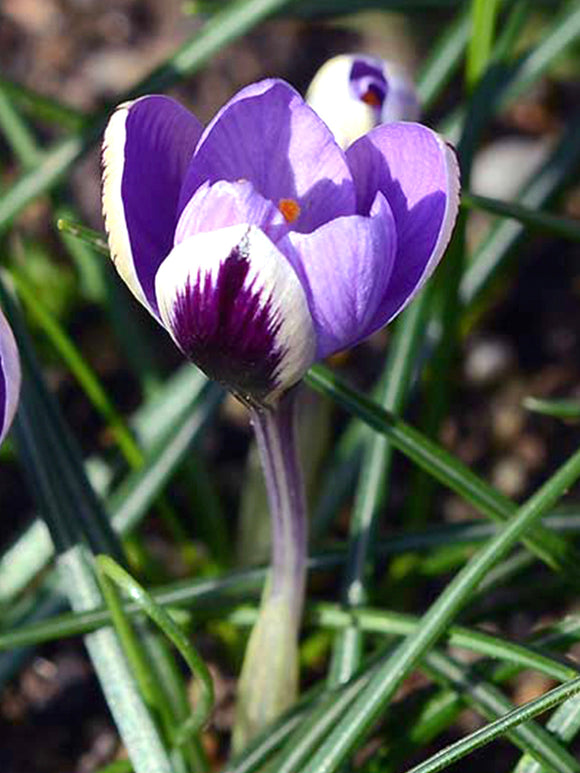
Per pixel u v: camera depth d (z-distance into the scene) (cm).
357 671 35
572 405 39
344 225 28
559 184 44
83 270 45
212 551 43
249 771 35
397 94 36
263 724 36
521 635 43
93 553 36
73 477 37
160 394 44
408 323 39
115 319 45
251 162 29
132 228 29
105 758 42
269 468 33
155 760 34
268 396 30
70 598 36
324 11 45
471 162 40
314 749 34
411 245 29
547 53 45
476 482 35
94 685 43
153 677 36
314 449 41
